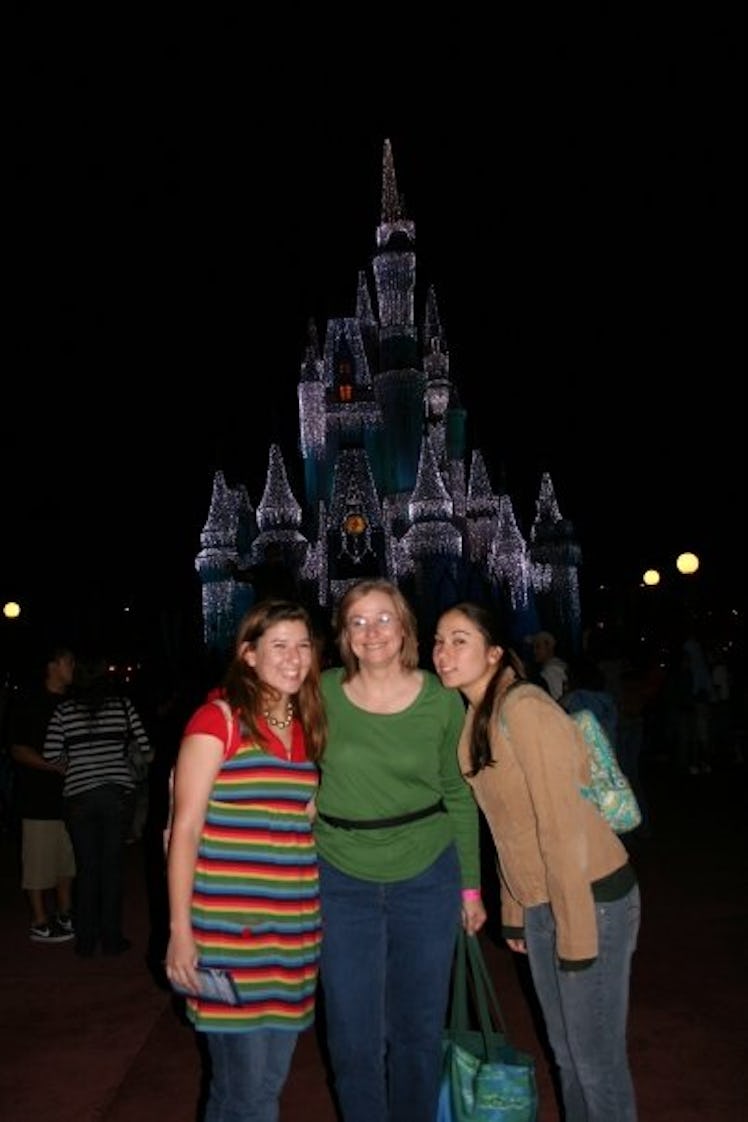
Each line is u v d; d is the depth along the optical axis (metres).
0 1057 5.30
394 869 3.60
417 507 41.88
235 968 3.21
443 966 3.63
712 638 22.33
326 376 47.44
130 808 9.91
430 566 41.28
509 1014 5.57
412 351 45.84
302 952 3.33
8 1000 6.25
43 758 7.45
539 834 3.30
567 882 3.24
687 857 9.51
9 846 12.57
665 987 5.86
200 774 3.24
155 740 14.62
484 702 3.51
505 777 3.46
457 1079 3.43
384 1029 3.69
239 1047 3.22
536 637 9.60
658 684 10.78
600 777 3.47
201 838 3.28
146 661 27.59
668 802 13.04
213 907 3.23
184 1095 4.71
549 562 44.00
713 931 6.97
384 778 3.60
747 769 15.97
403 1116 3.59
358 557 44.59
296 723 3.53
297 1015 3.30
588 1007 3.34
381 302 46.44
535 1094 3.38
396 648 3.65
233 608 41.12
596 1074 3.36
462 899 3.83
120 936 7.28
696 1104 4.36
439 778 3.74
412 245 46.31
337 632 3.74
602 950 3.36
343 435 46.75
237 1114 3.24
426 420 47.66
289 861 3.33
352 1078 3.57
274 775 3.33
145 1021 5.77
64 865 7.92
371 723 3.61
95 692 7.29
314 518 45.47
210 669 15.66
